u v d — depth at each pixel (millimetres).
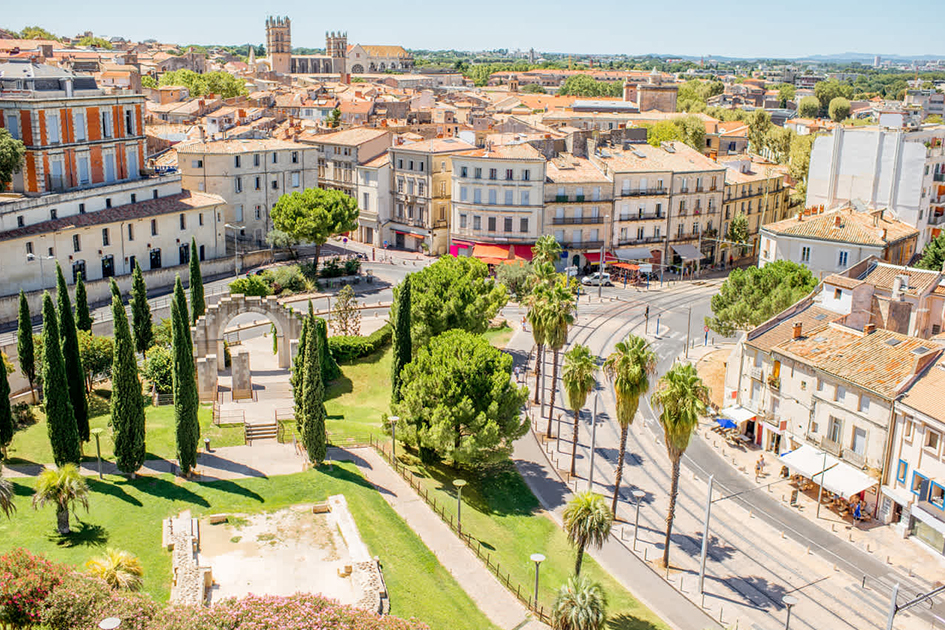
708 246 147500
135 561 44906
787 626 49969
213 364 77688
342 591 46688
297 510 56094
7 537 49219
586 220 134875
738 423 77750
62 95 108688
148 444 65375
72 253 102312
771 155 192750
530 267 117188
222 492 58031
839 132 119688
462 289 87062
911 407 61344
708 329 109562
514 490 68562
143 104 121375
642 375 60562
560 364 96500
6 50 191000
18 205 96875
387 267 135875
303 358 63062
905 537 62750
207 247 121938
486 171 131625
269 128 174375
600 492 69562
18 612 37469
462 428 66688
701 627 52438
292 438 68688
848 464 66812
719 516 66188
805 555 60812
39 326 91875
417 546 54625
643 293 128750
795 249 105125
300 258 133625
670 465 74688
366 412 80250
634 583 57188
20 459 61781
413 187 146375
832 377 68062
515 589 52281
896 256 102750
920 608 54531
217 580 47188
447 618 47250
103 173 114500
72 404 63094
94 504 54281
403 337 73625
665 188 139375
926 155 113938
